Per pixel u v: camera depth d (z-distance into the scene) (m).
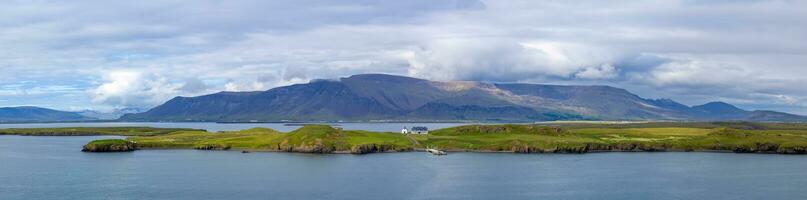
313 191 147.50
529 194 144.88
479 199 138.88
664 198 141.25
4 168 189.62
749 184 160.62
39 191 146.25
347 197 140.38
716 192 148.75
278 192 146.12
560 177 171.00
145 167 192.12
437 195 143.25
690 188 154.00
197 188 150.88
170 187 152.25
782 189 153.38
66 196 140.25
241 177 169.25
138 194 142.88
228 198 138.62
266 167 191.88
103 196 140.25
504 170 185.75
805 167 198.12
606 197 141.88
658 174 177.88
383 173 177.88
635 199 140.00
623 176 173.38
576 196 142.88
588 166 196.88
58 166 194.88
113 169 186.75
